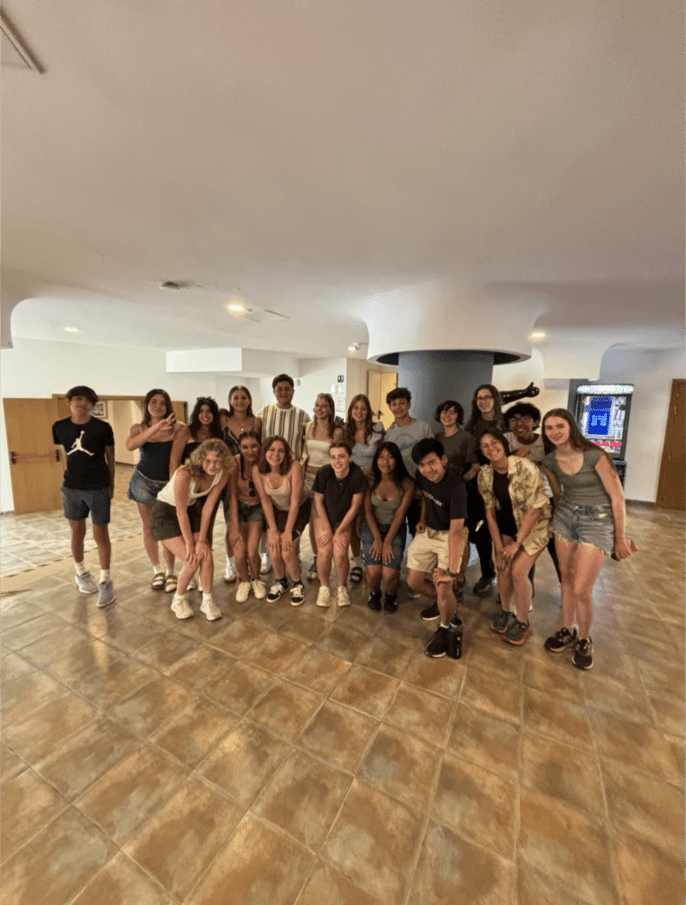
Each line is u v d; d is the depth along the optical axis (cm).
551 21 85
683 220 181
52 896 107
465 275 260
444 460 220
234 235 202
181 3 83
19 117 118
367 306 337
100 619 242
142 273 262
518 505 213
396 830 124
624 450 580
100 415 875
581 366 529
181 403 731
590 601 198
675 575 324
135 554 356
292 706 172
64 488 259
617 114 114
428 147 132
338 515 252
